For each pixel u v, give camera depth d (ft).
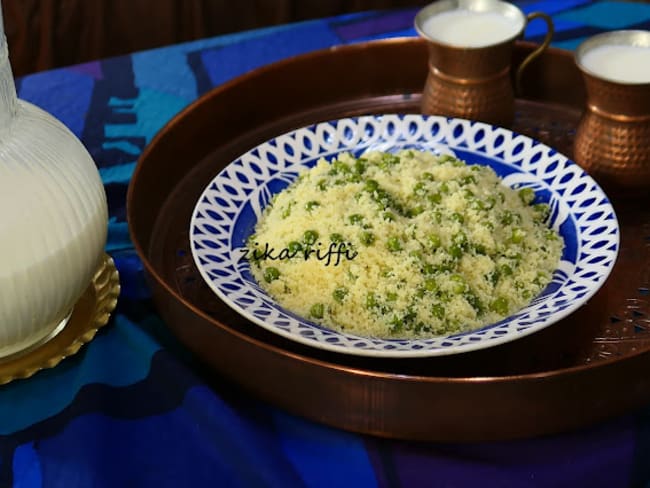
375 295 1.62
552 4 2.87
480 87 2.10
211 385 1.63
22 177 1.46
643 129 1.88
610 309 1.67
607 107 1.89
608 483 1.48
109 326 1.72
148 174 1.99
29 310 1.51
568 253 1.77
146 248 1.86
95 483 1.42
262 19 4.29
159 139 2.04
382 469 1.45
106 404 1.57
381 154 2.01
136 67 2.64
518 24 2.12
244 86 2.25
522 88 2.39
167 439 1.51
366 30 2.81
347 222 1.75
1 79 1.43
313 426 1.54
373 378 1.39
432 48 2.09
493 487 1.43
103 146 2.27
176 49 2.73
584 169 1.99
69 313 1.73
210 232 1.79
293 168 2.03
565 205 1.88
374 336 1.58
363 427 1.48
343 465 1.47
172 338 1.73
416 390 1.39
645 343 1.59
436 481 1.44
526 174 1.99
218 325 1.50
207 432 1.52
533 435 1.47
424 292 1.63
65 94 2.51
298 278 1.70
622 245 1.84
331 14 4.37
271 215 1.89
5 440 1.52
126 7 4.08
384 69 2.39
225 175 1.92
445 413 1.42
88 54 4.17
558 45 2.62
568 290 1.61
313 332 1.53
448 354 1.44
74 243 1.51
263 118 2.32
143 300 1.80
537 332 1.63
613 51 2.00
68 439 1.49
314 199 1.82
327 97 2.40
